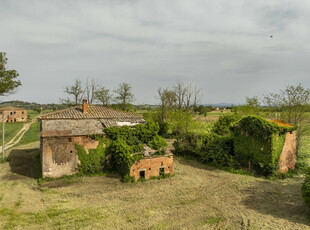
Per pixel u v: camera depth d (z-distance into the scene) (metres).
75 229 13.02
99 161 23.28
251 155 24.33
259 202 16.95
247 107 37.72
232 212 15.31
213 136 30.44
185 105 51.69
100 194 18.23
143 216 14.65
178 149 32.66
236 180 22.00
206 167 26.98
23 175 22.94
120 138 23.72
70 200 17.03
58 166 21.56
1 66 40.72
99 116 25.80
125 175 21.14
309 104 28.16
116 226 13.39
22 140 45.44
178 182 21.36
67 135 21.69
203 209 15.77
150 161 22.08
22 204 16.20
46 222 13.77
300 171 24.62
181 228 13.17
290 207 16.02
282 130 23.00
